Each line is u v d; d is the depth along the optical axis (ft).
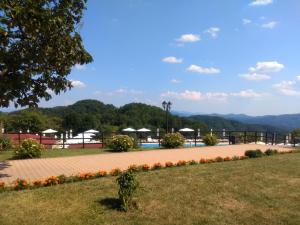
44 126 140.05
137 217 21.63
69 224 20.54
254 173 34.68
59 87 32.73
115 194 26.07
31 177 35.42
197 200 25.13
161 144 73.51
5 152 59.52
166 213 22.41
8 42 28.66
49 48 29.50
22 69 30.45
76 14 31.09
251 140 96.37
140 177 32.42
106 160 49.34
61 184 29.86
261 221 21.72
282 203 25.14
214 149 68.28
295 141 89.04
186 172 35.22
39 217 21.56
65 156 54.19
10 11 26.22
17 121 134.72
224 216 22.29
